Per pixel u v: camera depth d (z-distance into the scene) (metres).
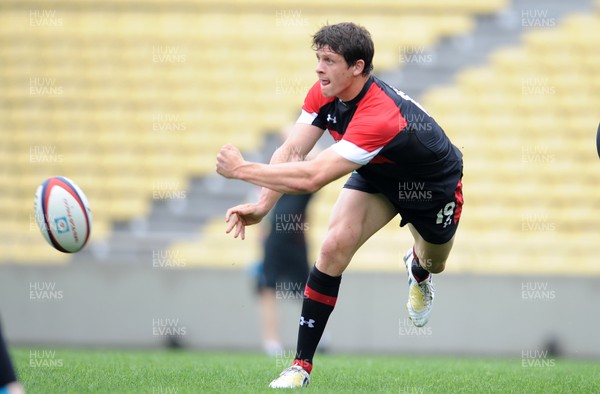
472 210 49.50
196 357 27.70
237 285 41.66
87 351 32.78
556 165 51.97
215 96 55.78
